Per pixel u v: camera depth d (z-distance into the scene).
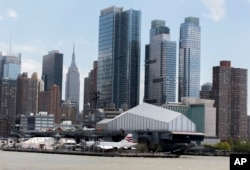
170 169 184.00
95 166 185.00
